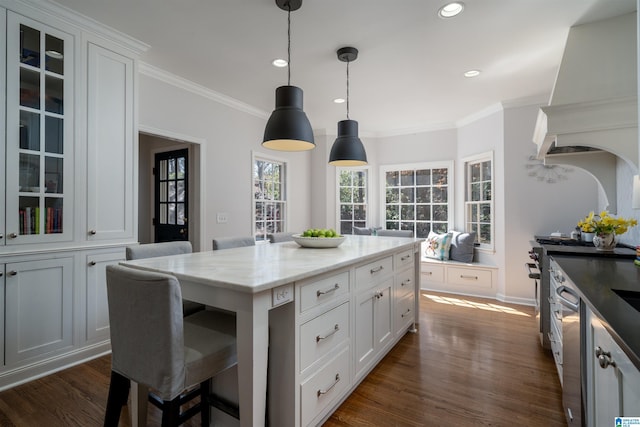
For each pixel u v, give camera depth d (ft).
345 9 7.16
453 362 8.04
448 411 6.08
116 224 8.46
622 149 6.37
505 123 13.16
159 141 14.10
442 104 13.43
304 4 7.01
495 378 7.26
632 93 6.97
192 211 12.58
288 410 4.76
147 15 7.48
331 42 8.58
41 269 7.22
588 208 11.91
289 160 16.66
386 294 8.07
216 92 12.33
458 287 14.71
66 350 7.61
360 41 8.51
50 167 7.35
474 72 10.34
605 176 9.17
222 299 4.41
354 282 6.48
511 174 13.08
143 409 5.20
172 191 13.69
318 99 12.89
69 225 7.62
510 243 13.17
